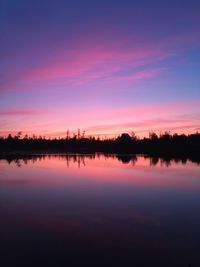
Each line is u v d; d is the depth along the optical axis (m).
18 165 49.19
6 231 12.96
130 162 55.62
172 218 14.91
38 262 9.93
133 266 9.62
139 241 11.71
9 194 21.59
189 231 12.85
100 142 161.62
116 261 10.01
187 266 9.64
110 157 76.12
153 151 108.31
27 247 11.11
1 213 15.98
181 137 110.94
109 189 23.66
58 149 154.75
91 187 24.72
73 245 11.30
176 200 19.33
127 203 18.47
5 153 103.88
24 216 15.34
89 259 10.11
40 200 19.36
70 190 23.31
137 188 24.17
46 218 14.97
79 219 14.78
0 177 32.00
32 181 28.61
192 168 41.38
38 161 60.38
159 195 20.98
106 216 15.34
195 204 18.12
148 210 16.61
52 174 35.06
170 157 71.75
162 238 12.02
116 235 12.43
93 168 43.16
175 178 30.52
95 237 12.18
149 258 10.18
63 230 13.09
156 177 31.42
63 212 16.19
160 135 118.44
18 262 9.94
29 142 165.00
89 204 18.17
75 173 36.19
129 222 14.27
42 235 12.45
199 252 10.64
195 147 100.31
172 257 10.28
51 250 10.93
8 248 11.08
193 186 25.09
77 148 162.12
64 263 9.87
